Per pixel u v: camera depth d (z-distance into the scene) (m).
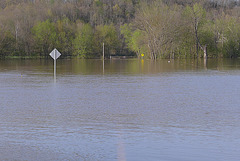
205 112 13.70
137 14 75.88
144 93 19.41
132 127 11.22
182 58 78.31
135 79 28.06
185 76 30.95
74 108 14.66
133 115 13.12
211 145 9.24
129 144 9.34
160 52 73.75
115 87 22.39
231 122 11.89
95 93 19.44
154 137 10.02
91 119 12.43
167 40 72.44
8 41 90.81
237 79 27.92
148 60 70.75
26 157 8.38
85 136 10.14
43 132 10.60
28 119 12.42
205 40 78.75
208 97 17.81
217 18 86.75
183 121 12.05
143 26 73.00
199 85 23.53
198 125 11.46
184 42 76.00
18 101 16.62
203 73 34.59
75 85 23.64
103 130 10.85
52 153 8.66
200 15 78.12
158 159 8.23
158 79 28.05
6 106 15.21
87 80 27.28
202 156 8.42
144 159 8.23
